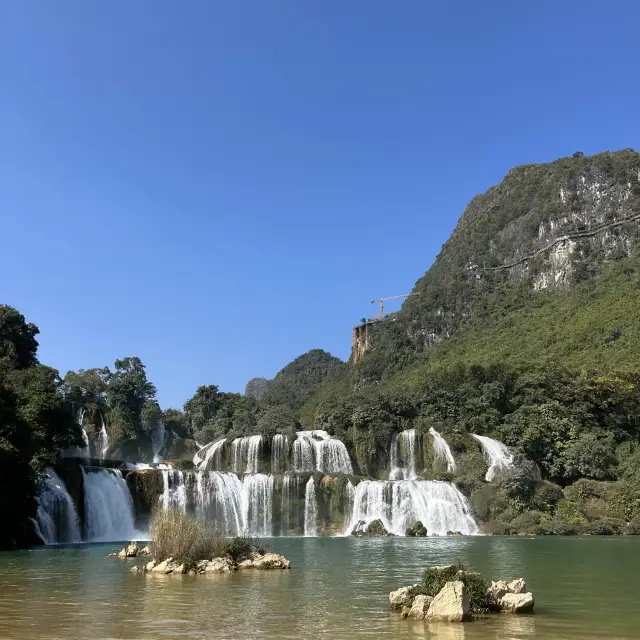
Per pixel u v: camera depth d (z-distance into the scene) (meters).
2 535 48.44
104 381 112.44
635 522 67.25
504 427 87.06
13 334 89.12
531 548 45.38
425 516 71.69
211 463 87.19
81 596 21.16
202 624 16.27
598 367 103.88
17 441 50.75
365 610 18.38
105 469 64.56
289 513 72.06
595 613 18.03
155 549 29.77
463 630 15.49
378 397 92.88
